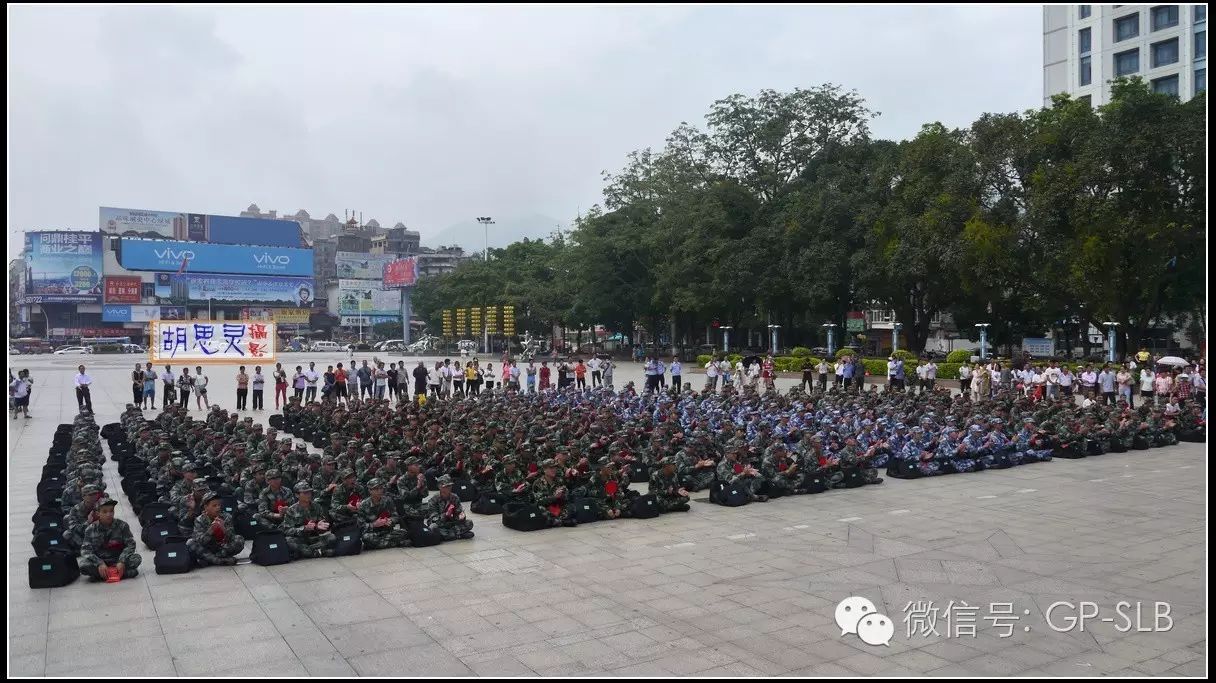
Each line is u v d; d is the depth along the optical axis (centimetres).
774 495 1783
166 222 11794
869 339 6950
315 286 15625
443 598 1140
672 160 6250
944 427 2208
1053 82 7100
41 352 9950
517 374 4272
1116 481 1961
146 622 1046
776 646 966
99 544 1220
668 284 6072
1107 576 1221
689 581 1210
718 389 4244
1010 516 1608
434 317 10362
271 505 1440
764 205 5650
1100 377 3312
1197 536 1449
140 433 2119
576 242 7562
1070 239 4094
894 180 4847
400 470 1648
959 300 5262
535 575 1244
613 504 1598
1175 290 4475
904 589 1168
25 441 2650
